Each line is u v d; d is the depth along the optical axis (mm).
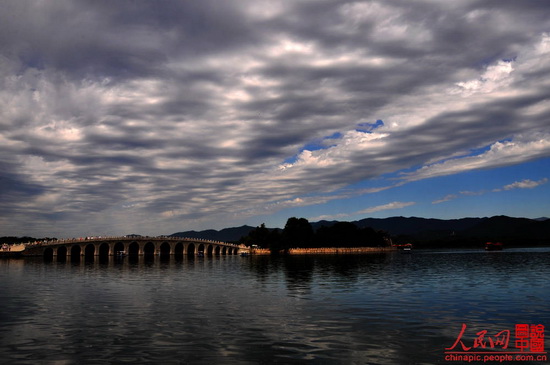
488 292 59219
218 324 37344
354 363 26594
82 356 28016
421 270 106875
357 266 128375
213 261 185125
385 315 41438
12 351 29156
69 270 114125
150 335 33344
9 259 192875
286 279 83188
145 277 90062
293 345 30422
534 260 157000
